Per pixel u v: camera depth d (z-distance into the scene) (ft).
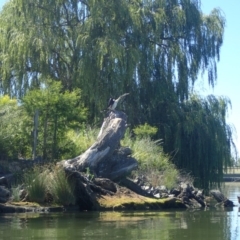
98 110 79.92
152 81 86.63
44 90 53.78
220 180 85.56
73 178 43.80
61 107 53.31
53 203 42.55
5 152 50.67
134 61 80.74
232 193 85.87
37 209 40.81
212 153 84.69
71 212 40.88
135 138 73.82
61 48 86.58
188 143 84.43
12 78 86.22
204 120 85.25
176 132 83.46
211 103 87.86
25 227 30.81
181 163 84.07
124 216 38.68
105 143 49.52
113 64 80.12
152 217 38.70
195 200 53.11
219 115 87.15
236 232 30.32
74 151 54.75
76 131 62.03
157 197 49.80
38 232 28.78
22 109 54.65
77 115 54.90
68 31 86.02
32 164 47.85
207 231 30.68
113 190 47.06
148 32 87.15
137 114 84.99
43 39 82.64
